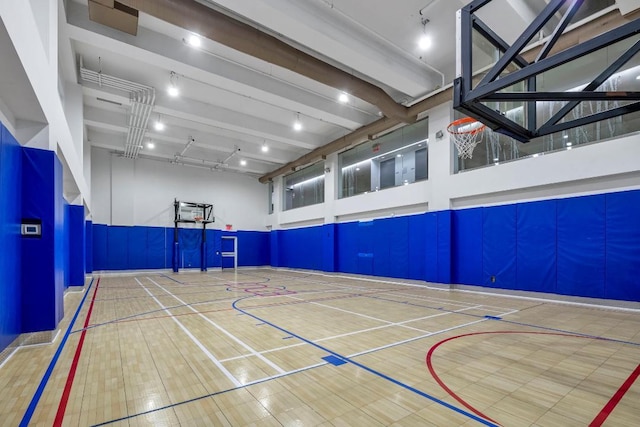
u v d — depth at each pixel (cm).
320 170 1524
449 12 642
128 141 1183
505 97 299
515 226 797
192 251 1620
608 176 657
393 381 303
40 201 418
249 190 1834
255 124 1168
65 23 611
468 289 888
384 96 866
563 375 315
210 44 748
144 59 731
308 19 612
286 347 405
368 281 1170
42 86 378
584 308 647
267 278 1295
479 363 348
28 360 359
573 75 716
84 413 247
